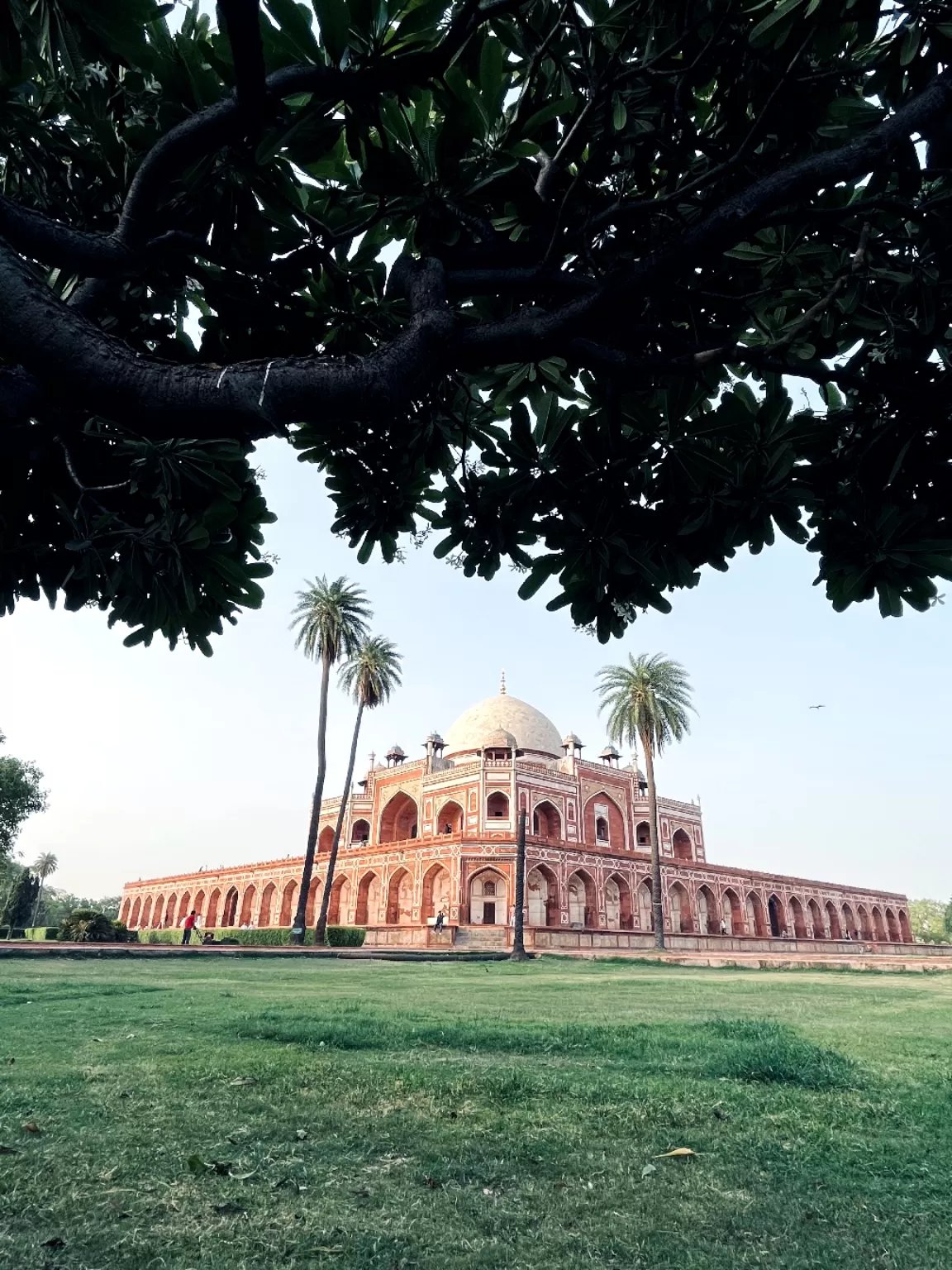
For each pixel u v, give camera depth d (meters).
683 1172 3.43
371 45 2.36
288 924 51.94
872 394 3.57
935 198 3.33
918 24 2.89
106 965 19.23
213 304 3.49
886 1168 3.50
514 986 14.84
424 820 48.78
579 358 3.06
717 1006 11.46
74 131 3.57
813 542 3.75
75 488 3.63
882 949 49.94
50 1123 4.01
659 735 38.41
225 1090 4.75
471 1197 3.12
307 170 3.06
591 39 3.13
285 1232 2.75
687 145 3.29
